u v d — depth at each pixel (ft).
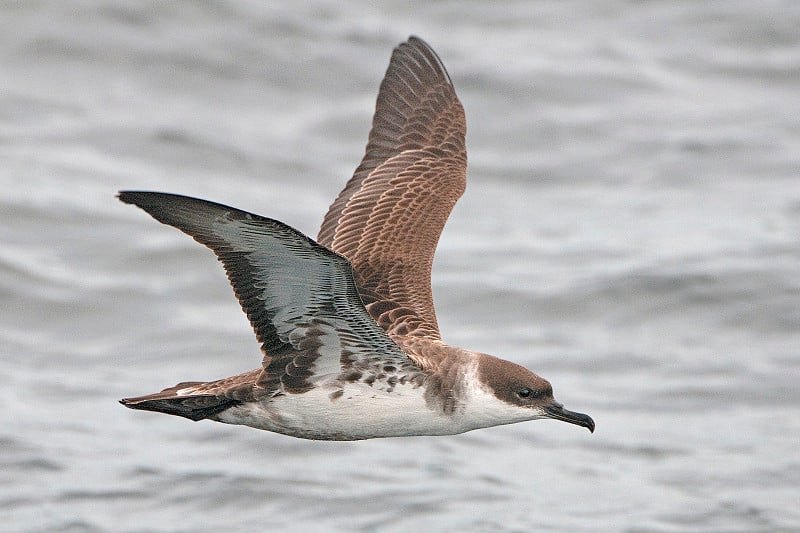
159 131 76.23
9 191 67.72
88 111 78.07
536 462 47.16
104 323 57.72
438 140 38.29
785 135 78.84
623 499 44.42
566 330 57.88
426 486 44.86
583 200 72.18
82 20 84.17
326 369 30.99
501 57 86.33
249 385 31.17
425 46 39.75
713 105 82.58
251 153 75.15
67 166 72.08
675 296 59.47
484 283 61.46
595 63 86.48
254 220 26.68
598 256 64.23
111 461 46.11
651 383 52.85
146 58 82.84
